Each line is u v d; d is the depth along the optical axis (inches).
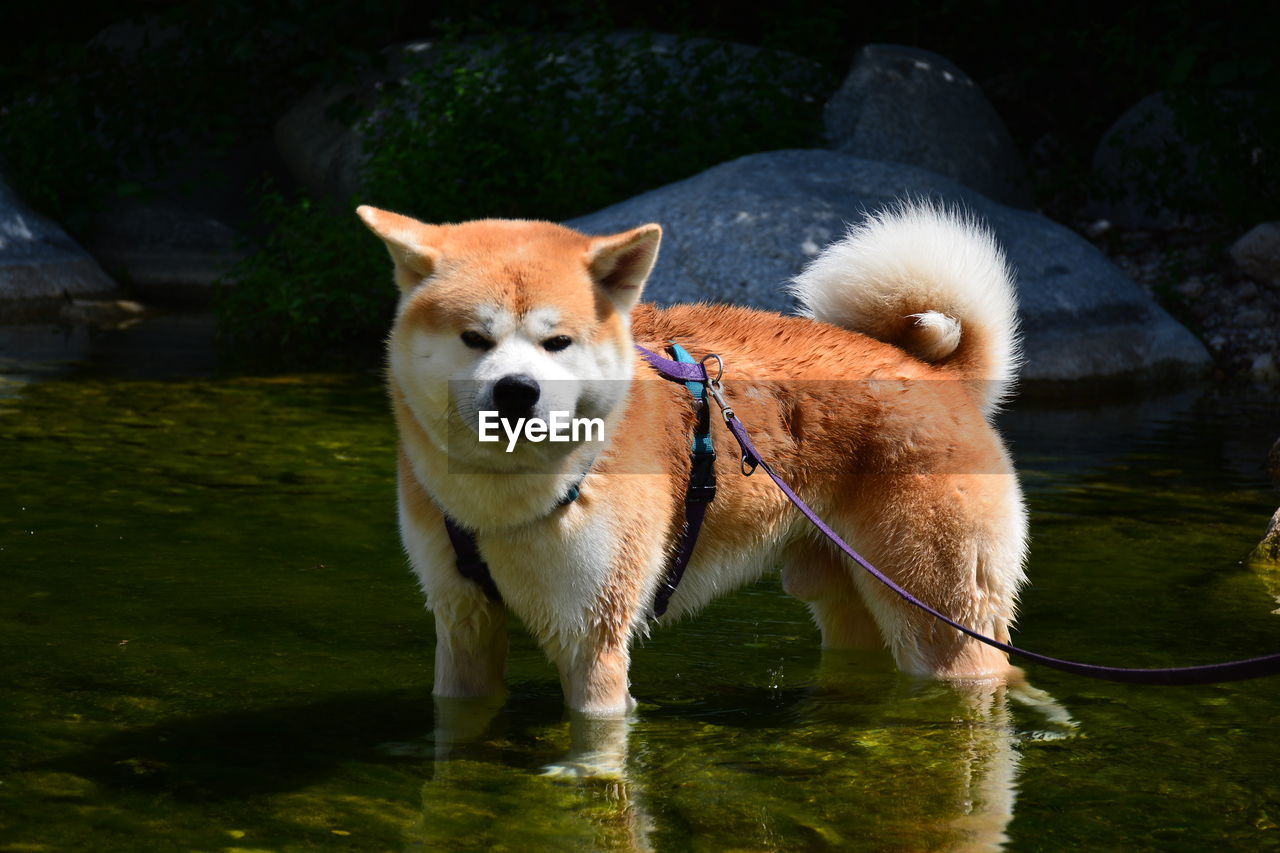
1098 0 509.0
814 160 354.3
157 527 199.2
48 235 429.4
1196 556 197.3
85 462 233.9
